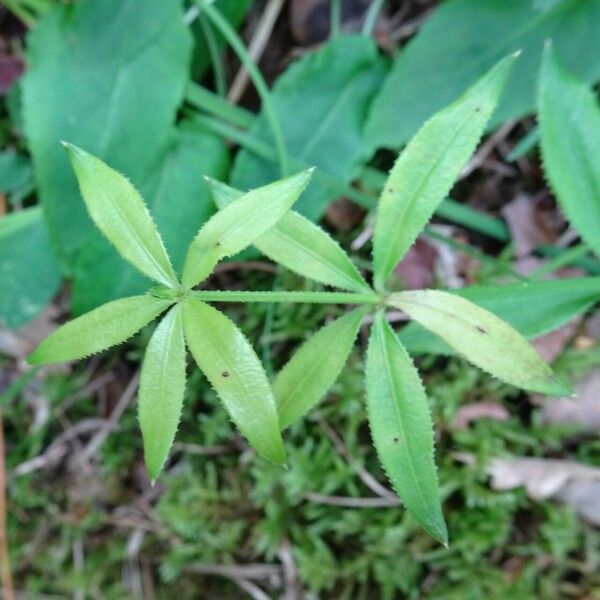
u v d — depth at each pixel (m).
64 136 0.23
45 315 0.28
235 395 0.14
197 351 0.14
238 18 0.25
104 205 0.14
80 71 0.24
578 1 0.22
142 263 0.14
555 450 0.24
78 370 0.28
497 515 0.24
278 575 0.26
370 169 0.25
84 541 0.28
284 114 0.25
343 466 0.24
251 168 0.24
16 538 0.28
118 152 0.23
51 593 0.28
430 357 0.24
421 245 0.25
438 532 0.15
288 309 0.25
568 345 0.24
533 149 0.25
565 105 0.18
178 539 0.27
